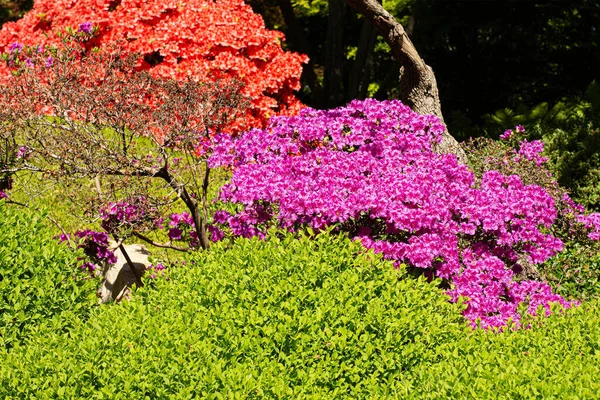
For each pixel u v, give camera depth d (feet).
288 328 12.44
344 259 14.71
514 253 18.51
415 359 12.54
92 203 18.02
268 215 18.39
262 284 13.76
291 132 18.78
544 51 36.29
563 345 12.92
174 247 19.85
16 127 17.60
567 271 20.85
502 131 31.48
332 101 40.73
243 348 12.04
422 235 17.04
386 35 21.59
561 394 10.77
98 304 16.07
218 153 18.40
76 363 11.75
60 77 17.48
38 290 14.57
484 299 17.10
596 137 27.91
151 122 18.79
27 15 30.94
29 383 11.25
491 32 36.58
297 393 11.16
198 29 29.25
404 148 18.72
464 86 36.58
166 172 18.44
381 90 41.98
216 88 18.74
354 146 19.33
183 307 13.35
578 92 36.22
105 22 29.76
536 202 18.07
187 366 11.33
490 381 11.13
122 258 21.29
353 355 12.39
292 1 45.29
